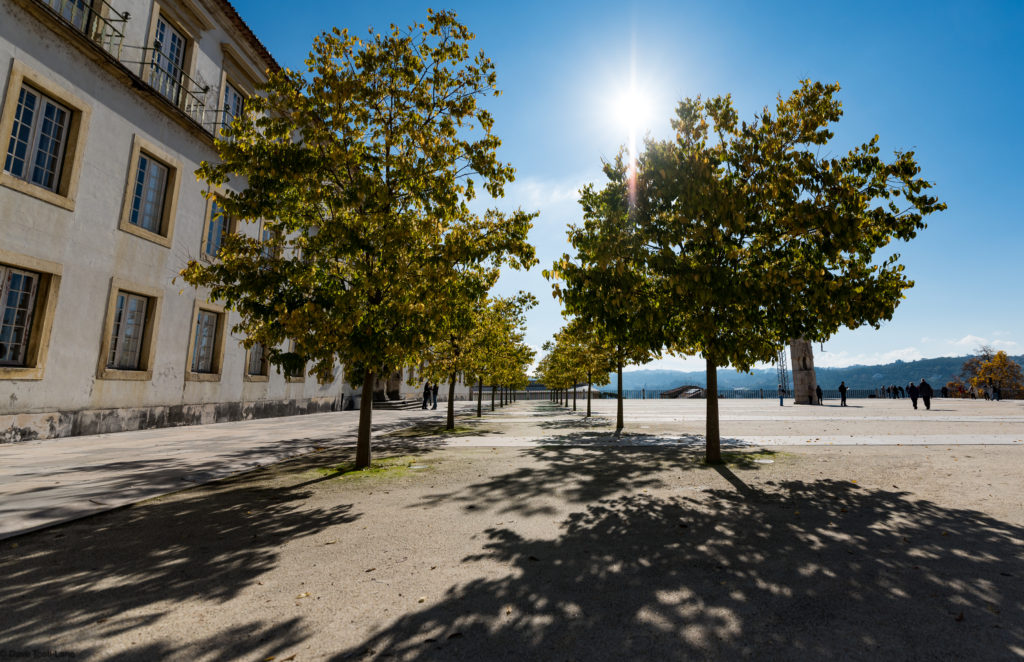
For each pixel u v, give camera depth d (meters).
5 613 3.03
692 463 8.62
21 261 10.86
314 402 24.61
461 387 53.22
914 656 2.50
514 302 20.67
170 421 15.38
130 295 14.10
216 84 17.52
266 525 4.96
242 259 7.24
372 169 7.53
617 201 7.87
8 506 5.40
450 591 3.36
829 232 6.92
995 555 3.98
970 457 8.84
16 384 10.80
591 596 3.26
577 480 7.16
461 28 7.68
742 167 7.77
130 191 13.74
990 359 61.09
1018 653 2.53
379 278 6.85
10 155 10.88
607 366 16.23
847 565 3.79
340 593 3.34
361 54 7.57
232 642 2.68
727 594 3.28
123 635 2.75
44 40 11.35
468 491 6.48
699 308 7.82
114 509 5.56
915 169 7.05
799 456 9.23
